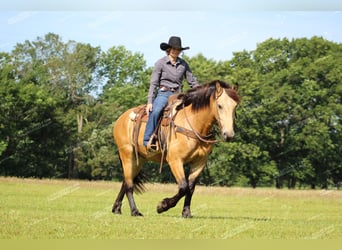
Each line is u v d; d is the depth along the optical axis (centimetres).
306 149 5794
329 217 1466
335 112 5678
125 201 1919
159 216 1128
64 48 5641
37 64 5603
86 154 5519
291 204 2153
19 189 2322
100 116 5688
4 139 5197
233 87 1025
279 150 5781
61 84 5628
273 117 5644
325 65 5716
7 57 5550
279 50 5972
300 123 5691
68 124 5406
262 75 5819
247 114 5569
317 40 5897
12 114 5244
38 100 5234
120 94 5769
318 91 5612
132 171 1184
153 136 1083
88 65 5744
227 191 2972
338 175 5862
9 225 903
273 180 5875
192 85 1127
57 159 5453
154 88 1105
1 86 5222
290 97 5616
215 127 1058
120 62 5906
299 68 5716
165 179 5197
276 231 930
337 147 5731
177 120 1053
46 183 2973
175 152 1045
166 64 1105
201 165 1061
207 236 862
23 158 5284
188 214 1074
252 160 5588
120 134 1200
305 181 5922
